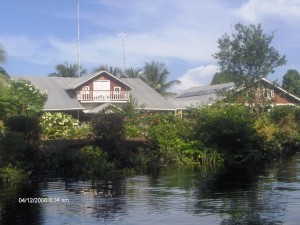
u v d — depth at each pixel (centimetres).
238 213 1120
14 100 2541
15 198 1356
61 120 2697
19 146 1814
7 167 1786
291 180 1673
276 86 4156
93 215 1120
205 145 2472
